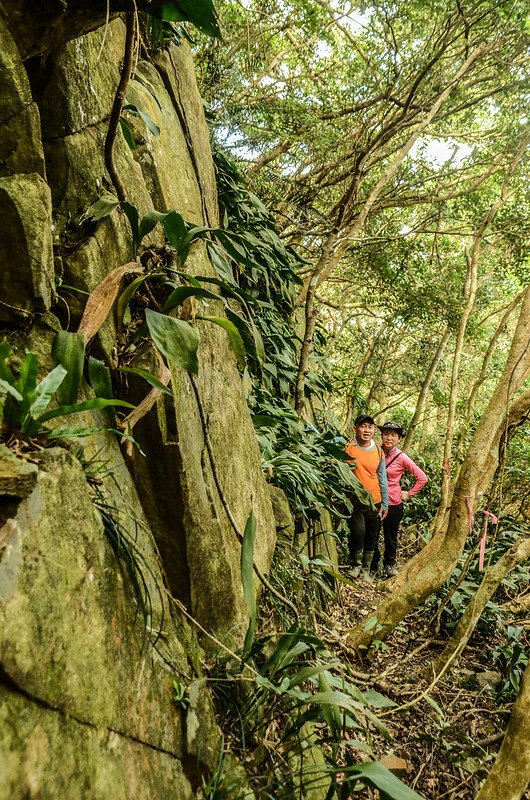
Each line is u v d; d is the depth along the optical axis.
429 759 2.51
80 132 1.63
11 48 1.26
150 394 1.57
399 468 5.26
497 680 3.33
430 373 9.30
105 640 1.14
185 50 3.27
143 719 1.24
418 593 3.26
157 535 1.76
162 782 1.25
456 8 4.46
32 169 1.34
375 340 10.76
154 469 1.72
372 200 4.95
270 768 1.66
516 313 10.78
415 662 3.54
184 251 1.75
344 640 3.21
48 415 1.10
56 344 1.33
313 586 3.27
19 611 0.87
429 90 5.14
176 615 1.72
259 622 2.32
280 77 6.21
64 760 0.90
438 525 4.86
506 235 6.82
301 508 3.53
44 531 0.98
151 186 2.10
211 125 4.43
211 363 2.37
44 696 0.89
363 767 1.42
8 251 1.26
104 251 1.62
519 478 6.03
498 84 5.47
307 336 4.55
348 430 8.88
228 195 3.95
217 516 2.01
